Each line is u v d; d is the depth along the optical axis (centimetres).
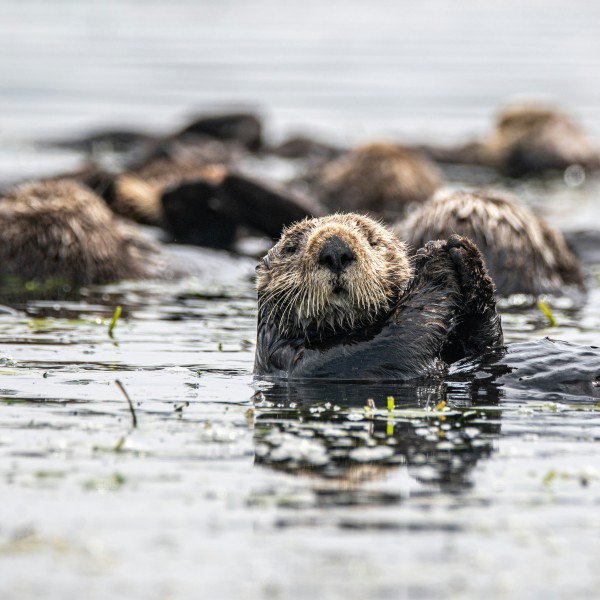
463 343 2388
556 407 2089
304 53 12362
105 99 9350
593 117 8706
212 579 1375
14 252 3800
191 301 3434
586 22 16062
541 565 1419
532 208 5588
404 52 12556
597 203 5856
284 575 1385
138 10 17025
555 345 2359
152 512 1569
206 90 9819
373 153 5550
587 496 1630
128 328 2967
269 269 2464
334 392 2212
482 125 8450
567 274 3706
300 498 1619
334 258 2242
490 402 2125
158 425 1973
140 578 1378
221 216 4438
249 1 19312
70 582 1368
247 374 2408
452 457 1794
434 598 1332
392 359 2303
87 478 1694
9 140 7631
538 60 11894
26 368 2445
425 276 2362
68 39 13150
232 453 1811
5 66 10938
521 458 1789
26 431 1927
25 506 1589
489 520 1546
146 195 4822
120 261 3862
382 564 1415
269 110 8888
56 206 3850
